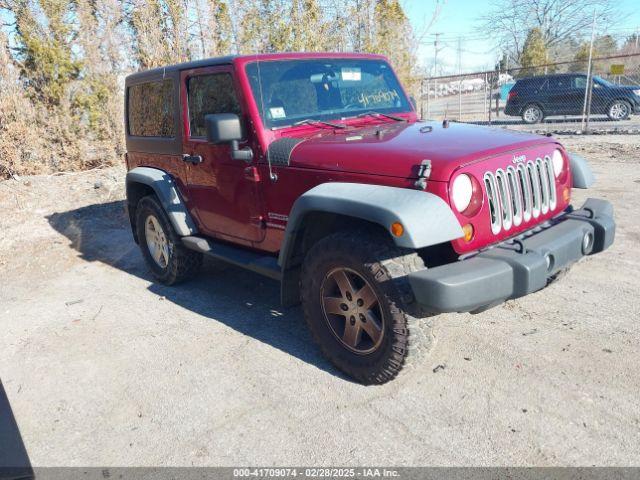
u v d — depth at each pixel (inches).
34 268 245.1
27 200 355.6
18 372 153.2
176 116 182.9
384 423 118.3
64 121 432.8
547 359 137.8
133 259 249.6
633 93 667.4
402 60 554.3
